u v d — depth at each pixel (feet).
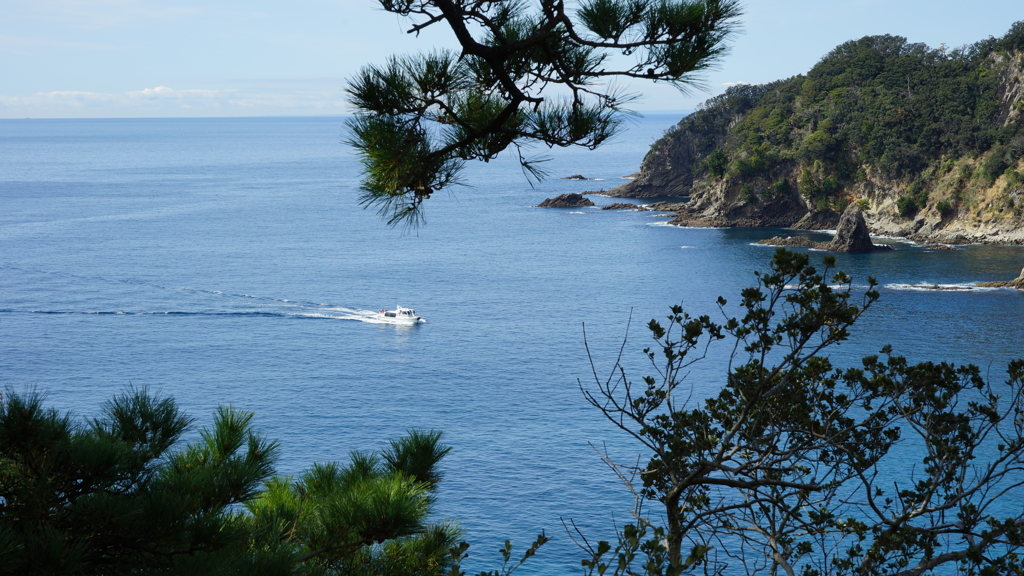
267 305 369.71
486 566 132.67
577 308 358.84
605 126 20.24
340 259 495.82
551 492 164.55
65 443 20.99
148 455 23.57
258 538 22.89
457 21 18.53
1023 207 487.20
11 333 308.81
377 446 194.49
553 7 18.97
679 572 21.67
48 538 18.01
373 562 27.99
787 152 595.06
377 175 19.69
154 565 21.35
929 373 33.71
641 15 18.66
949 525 31.63
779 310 177.47
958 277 390.83
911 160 542.16
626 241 546.26
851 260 445.78
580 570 131.13
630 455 185.37
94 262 471.21
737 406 33.45
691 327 31.09
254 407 225.97
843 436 33.27
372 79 19.31
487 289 405.59
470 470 177.06
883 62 645.51
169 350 290.97
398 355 286.46
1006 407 176.86
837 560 32.65
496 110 20.25
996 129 520.42
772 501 31.65
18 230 593.83
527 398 234.17
